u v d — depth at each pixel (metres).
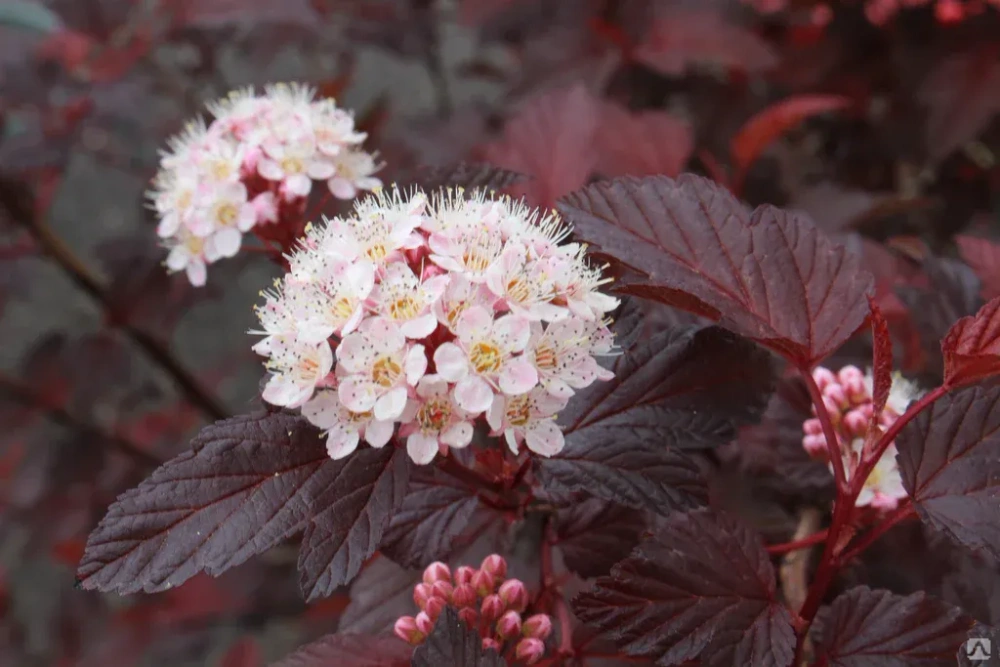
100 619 0.57
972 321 0.29
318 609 0.39
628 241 0.30
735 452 0.34
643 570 0.29
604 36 0.46
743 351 0.31
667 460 0.30
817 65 0.50
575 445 0.30
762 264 0.30
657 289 0.30
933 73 0.46
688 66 0.50
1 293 0.53
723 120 0.49
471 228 0.29
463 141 0.48
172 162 0.34
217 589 0.53
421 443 0.28
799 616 0.30
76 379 0.50
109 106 0.43
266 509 0.29
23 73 0.43
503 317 0.28
